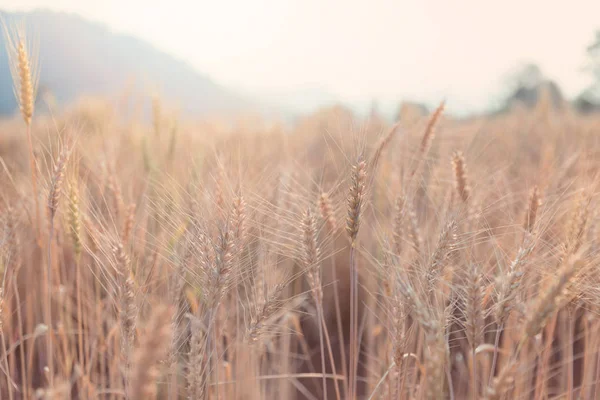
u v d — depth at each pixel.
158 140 4.60
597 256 2.07
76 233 2.57
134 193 3.88
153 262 2.49
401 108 4.67
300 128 7.92
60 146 2.67
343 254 4.66
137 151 4.74
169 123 5.14
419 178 3.02
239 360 3.18
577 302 2.17
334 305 4.62
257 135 5.77
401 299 2.01
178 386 2.83
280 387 3.59
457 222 2.29
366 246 3.53
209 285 2.04
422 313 1.66
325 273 4.59
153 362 1.10
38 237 2.89
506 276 1.86
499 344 3.49
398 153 3.58
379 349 3.38
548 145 5.05
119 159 4.41
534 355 2.99
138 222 3.01
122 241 2.44
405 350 2.11
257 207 2.50
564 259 2.07
